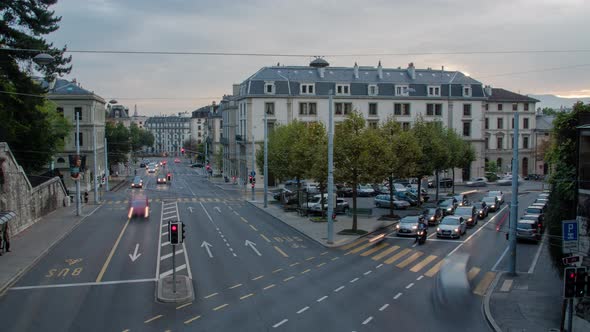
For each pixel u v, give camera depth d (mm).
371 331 18969
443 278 26297
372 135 41688
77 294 23969
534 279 27172
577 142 21875
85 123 84688
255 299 23031
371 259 31562
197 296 23531
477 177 90250
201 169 151625
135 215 50594
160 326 19531
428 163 57375
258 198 69625
